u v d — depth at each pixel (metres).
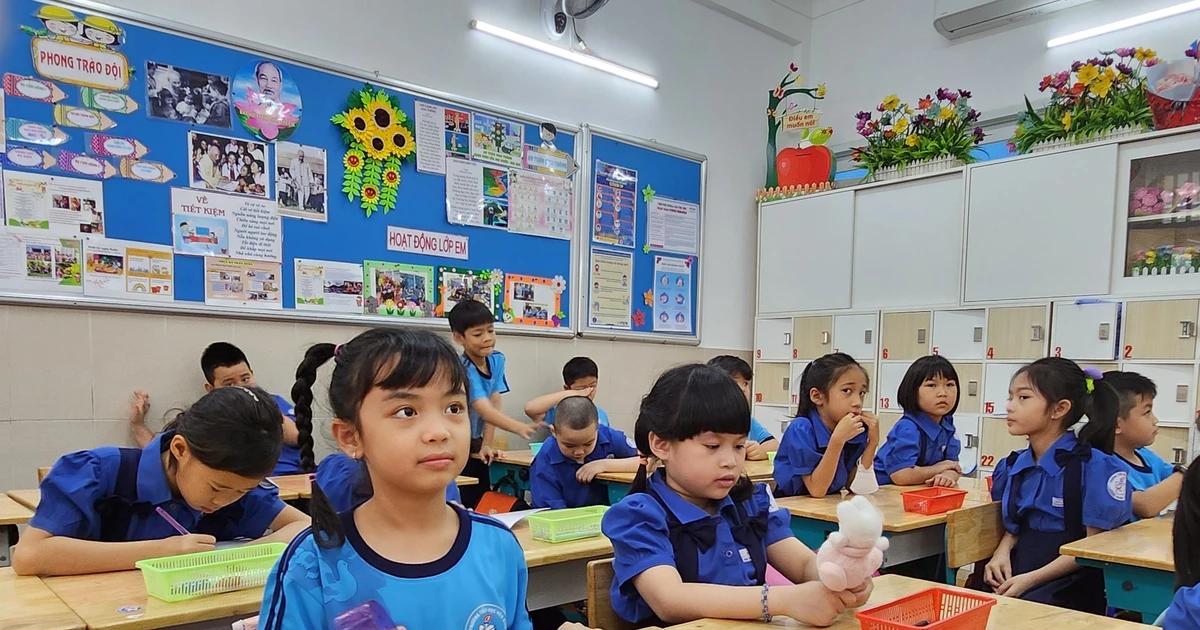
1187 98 3.07
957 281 3.77
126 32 2.64
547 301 3.85
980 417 3.62
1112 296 3.24
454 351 0.90
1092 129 3.36
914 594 1.10
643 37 4.29
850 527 0.93
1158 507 2.10
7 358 2.43
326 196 3.11
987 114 4.22
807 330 4.42
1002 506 2.15
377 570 0.83
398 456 0.83
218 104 2.84
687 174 4.50
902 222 4.02
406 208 3.35
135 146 2.66
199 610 1.13
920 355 3.88
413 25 3.37
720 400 1.26
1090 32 3.86
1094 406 2.07
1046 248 3.44
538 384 3.81
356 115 3.18
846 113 4.92
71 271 2.54
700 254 4.57
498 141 3.65
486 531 0.94
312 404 3.03
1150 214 3.15
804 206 4.49
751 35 4.89
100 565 1.30
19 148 2.45
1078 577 1.94
